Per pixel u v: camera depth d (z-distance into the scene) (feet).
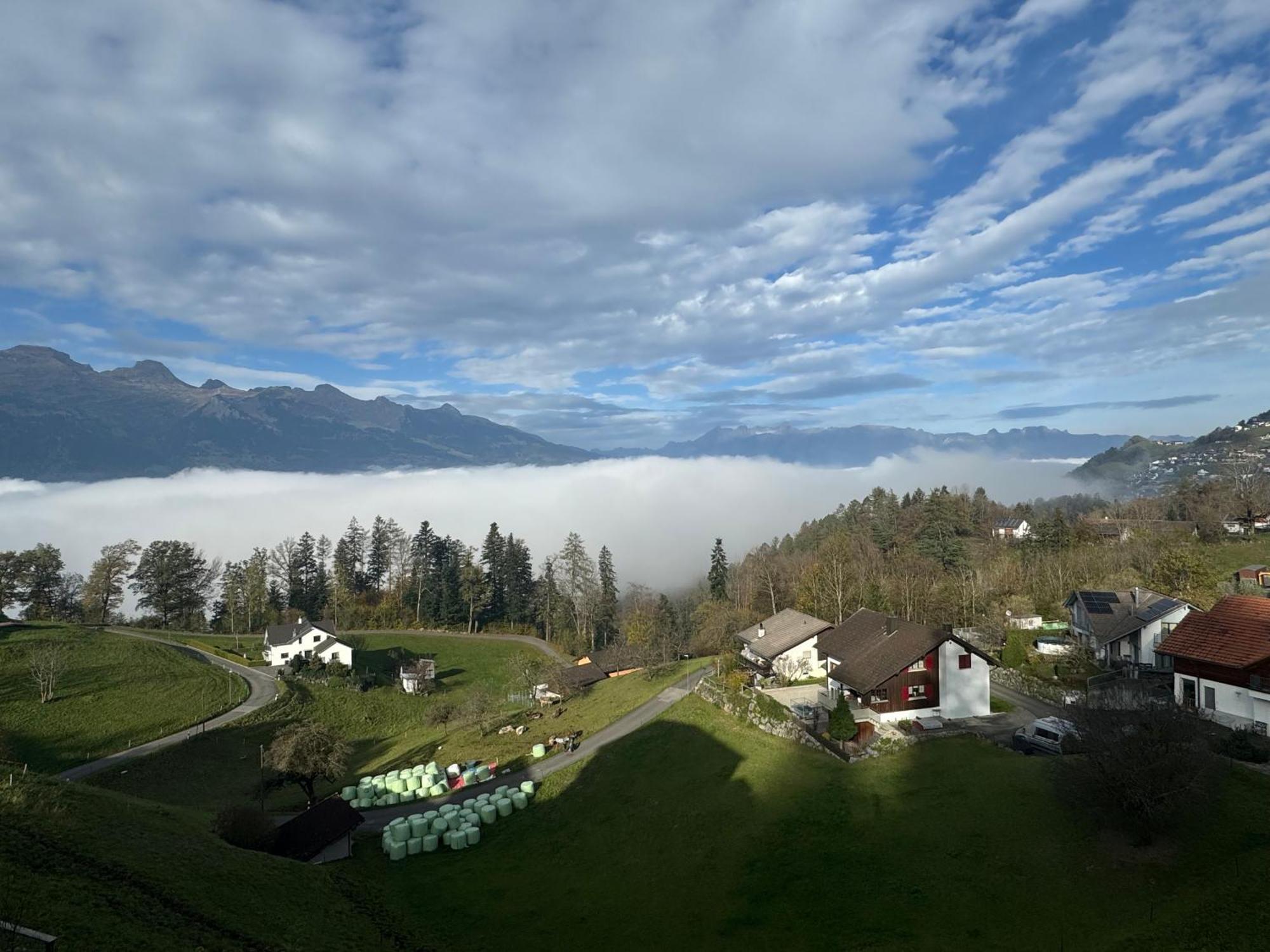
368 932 99.71
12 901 76.07
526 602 490.08
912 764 131.85
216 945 80.33
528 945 98.89
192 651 350.23
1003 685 183.01
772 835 117.39
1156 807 92.63
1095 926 83.25
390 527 542.16
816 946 88.69
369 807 166.09
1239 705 127.03
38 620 351.05
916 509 519.19
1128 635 186.70
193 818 130.21
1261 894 80.69
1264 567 280.51
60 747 200.64
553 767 175.63
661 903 106.01
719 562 431.43
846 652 180.14
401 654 375.66
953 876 97.60
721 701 185.68
